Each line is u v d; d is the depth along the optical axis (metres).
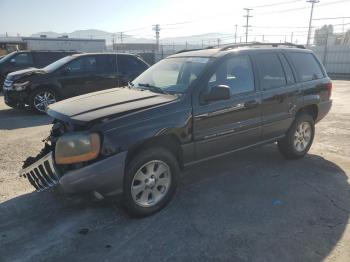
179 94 4.17
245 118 4.70
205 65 4.44
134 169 3.70
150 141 3.88
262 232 3.57
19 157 5.94
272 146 6.39
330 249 3.28
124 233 3.59
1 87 14.85
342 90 16.33
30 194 4.49
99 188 3.52
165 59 5.29
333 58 31.70
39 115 9.70
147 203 3.90
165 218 3.87
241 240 3.43
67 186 3.49
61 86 9.82
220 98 4.05
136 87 4.88
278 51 5.34
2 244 3.43
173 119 3.92
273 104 5.04
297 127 5.54
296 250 3.27
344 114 9.63
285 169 5.30
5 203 4.25
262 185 4.72
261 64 5.00
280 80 5.22
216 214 3.94
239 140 4.70
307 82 5.61
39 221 3.85
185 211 4.02
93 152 3.46
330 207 4.09
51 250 3.32
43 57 14.70
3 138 7.15
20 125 8.40
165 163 3.96
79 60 10.04
